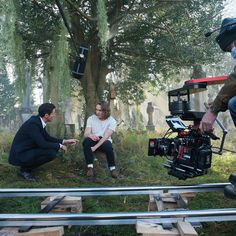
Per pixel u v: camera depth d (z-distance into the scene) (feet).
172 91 11.91
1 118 68.33
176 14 26.81
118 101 40.52
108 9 24.30
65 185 17.19
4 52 18.22
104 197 14.55
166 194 11.57
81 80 25.96
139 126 38.19
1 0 17.21
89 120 19.84
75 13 23.24
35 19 23.52
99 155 20.85
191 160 10.49
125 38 27.86
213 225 11.07
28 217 8.42
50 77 23.36
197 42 28.27
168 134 13.43
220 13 28.32
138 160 23.66
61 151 21.27
